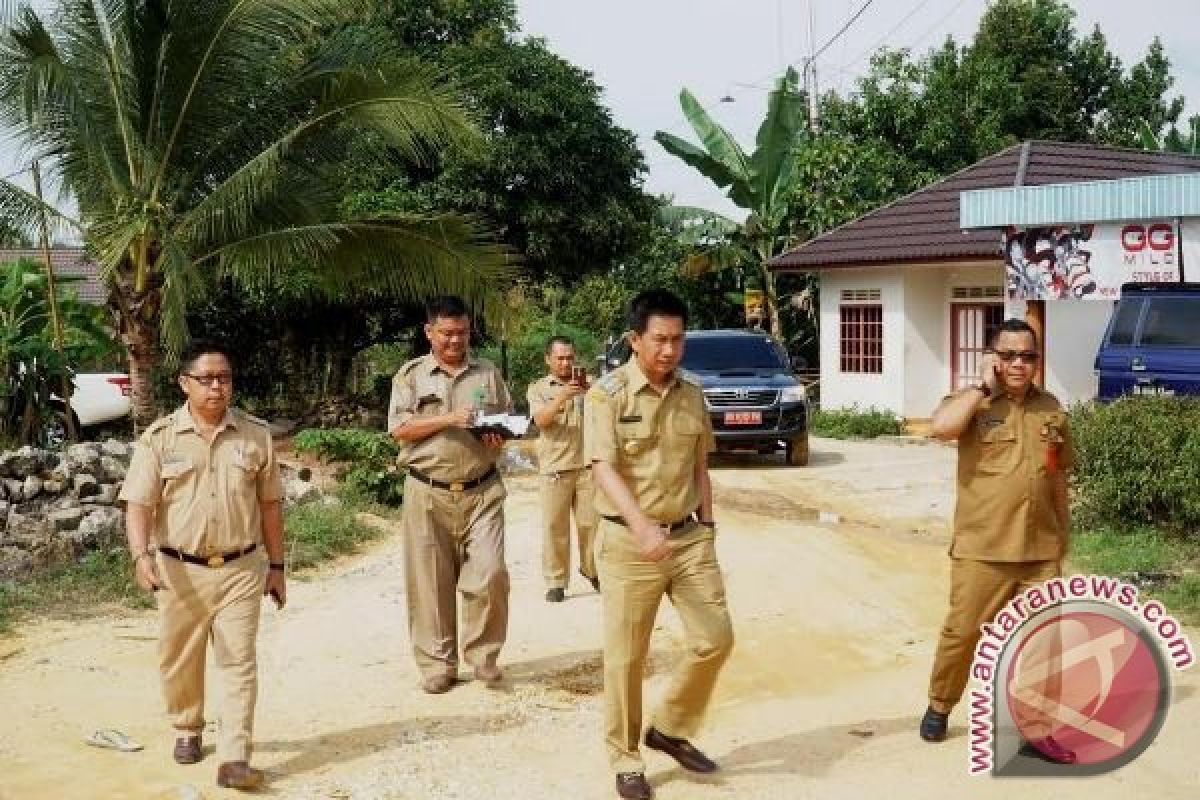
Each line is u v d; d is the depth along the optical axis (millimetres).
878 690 6496
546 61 22359
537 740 5777
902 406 20938
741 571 9562
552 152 22078
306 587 9328
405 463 6555
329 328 22594
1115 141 32062
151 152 13461
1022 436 5191
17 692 6578
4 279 15852
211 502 5230
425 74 13359
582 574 8922
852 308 21969
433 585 6562
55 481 10539
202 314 20922
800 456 16594
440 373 6609
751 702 6371
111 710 6277
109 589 8836
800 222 25391
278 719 6145
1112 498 10117
